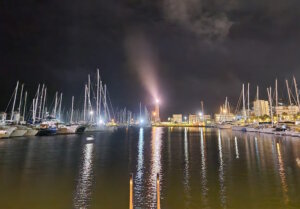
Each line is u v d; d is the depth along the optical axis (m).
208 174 21.19
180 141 57.22
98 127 100.19
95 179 19.66
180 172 22.06
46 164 26.02
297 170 22.42
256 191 16.23
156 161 28.00
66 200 14.75
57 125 83.69
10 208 13.52
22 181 19.02
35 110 89.88
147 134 92.06
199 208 13.45
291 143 46.59
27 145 45.31
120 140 59.91
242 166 24.58
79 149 39.72
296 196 15.18
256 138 61.62
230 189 16.73
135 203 14.25
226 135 79.44
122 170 23.03
